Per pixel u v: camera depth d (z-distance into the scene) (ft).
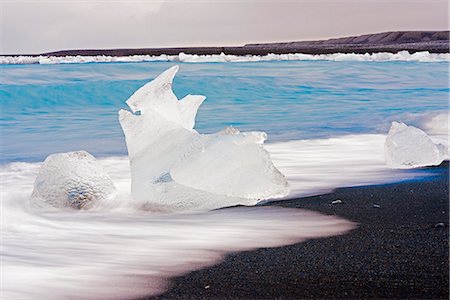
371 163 17.97
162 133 14.61
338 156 19.39
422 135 17.63
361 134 24.73
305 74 54.19
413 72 56.54
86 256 9.72
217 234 10.89
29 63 66.49
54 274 8.84
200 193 12.98
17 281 8.53
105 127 28.96
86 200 13.05
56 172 13.42
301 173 16.56
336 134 24.88
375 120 28.66
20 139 25.05
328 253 9.56
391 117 28.89
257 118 31.53
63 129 28.35
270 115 32.78
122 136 25.75
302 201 13.32
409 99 39.50
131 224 11.78
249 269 8.90
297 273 8.69
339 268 8.84
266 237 10.59
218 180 13.00
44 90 39.73
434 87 47.06
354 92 44.52
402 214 12.00
